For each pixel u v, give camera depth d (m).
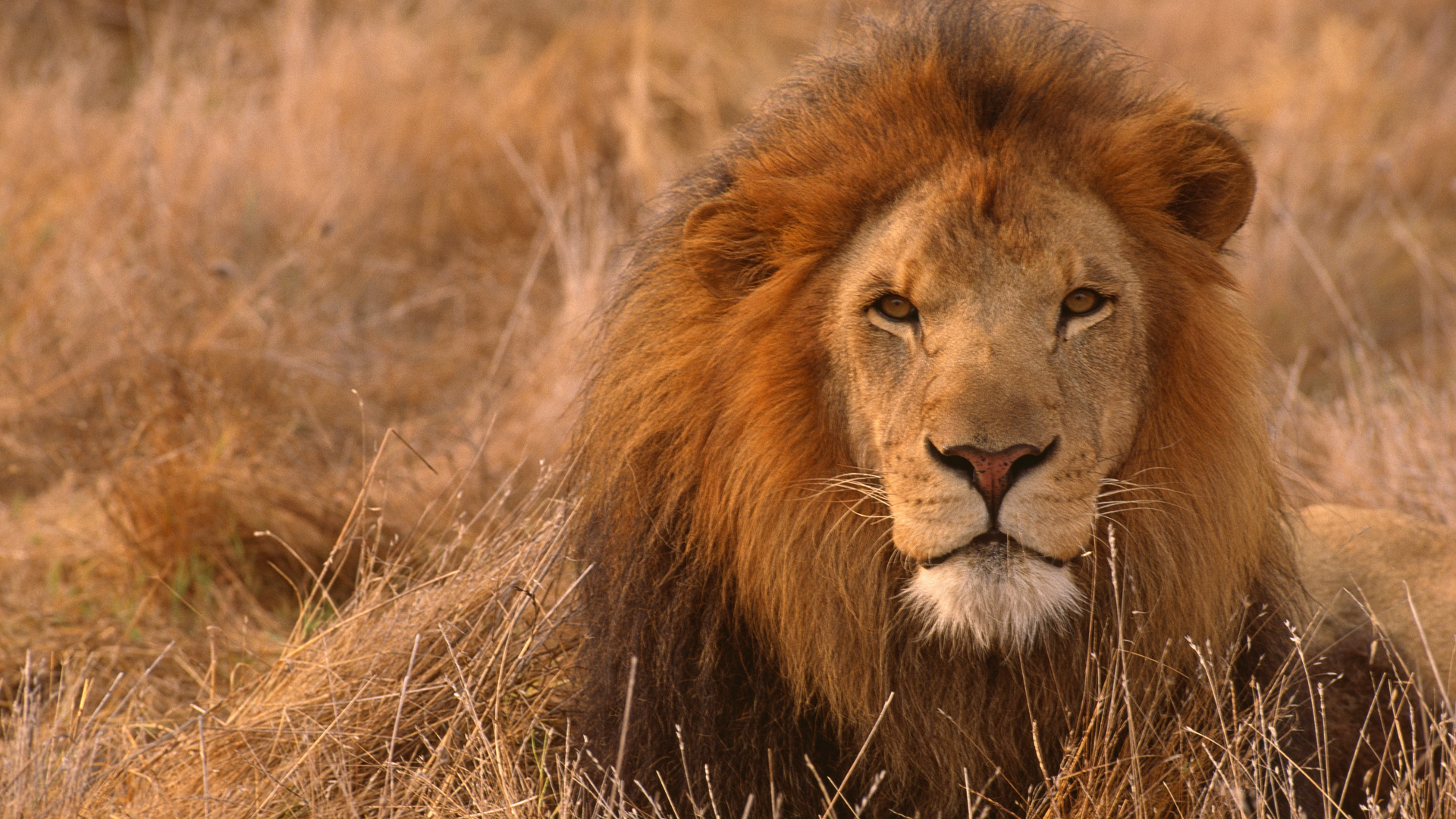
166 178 13.98
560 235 13.39
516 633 6.99
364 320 13.63
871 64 6.02
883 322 5.43
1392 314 14.41
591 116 17.03
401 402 12.05
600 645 6.32
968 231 5.33
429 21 19.50
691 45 19.44
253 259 13.42
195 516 9.40
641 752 6.11
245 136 14.95
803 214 5.66
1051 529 5.16
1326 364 12.93
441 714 6.83
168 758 6.72
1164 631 5.71
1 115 16.03
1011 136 5.56
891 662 5.79
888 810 6.06
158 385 10.66
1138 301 5.48
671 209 6.54
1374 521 7.58
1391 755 6.54
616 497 6.09
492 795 6.19
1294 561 6.71
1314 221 16.25
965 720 5.84
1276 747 5.79
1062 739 5.75
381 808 6.07
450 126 16.44
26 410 10.97
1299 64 21.11
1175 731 5.89
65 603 8.90
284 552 9.41
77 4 19.58
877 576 5.67
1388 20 23.08
